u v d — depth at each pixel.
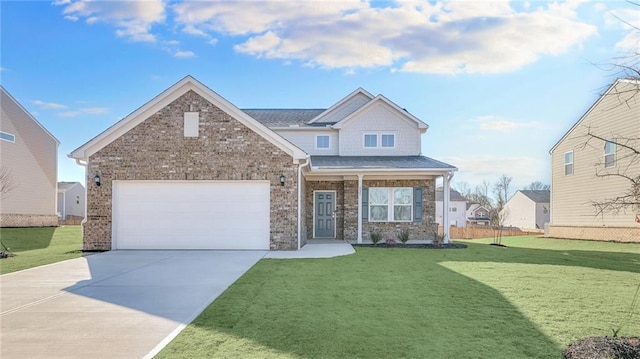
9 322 5.65
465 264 10.88
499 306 6.42
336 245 16.03
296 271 9.59
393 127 20.30
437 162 18.23
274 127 20.50
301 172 14.73
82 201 45.19
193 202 13.94
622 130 17.95
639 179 5.06
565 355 4.39
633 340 4.79
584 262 11.55
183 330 5.23
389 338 4.92
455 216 53.31
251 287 7.79
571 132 21.73
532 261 11.66
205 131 13.89
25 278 8.88
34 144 25.66
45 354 4.45
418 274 9.24
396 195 18.34
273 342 4.77
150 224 13.92
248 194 13.95
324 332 5.14
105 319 5.77
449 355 4.39
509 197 47.66
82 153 13.86
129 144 13.89
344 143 20.22
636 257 12.90
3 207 23.08
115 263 10.95
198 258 11.87
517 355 4.40
